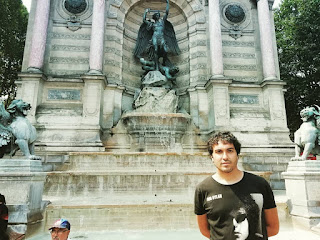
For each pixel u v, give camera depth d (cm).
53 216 568
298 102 2053
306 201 557
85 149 1171
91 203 614
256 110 1395
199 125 1427
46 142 1189
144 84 1493
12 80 2180
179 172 821
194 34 1634
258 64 1534
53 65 1427
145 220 580
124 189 794
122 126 1362
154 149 1294
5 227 361
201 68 1555
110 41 1530
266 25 1488
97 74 1300
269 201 213
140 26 1678
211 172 824
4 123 599
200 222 225
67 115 1276
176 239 504
